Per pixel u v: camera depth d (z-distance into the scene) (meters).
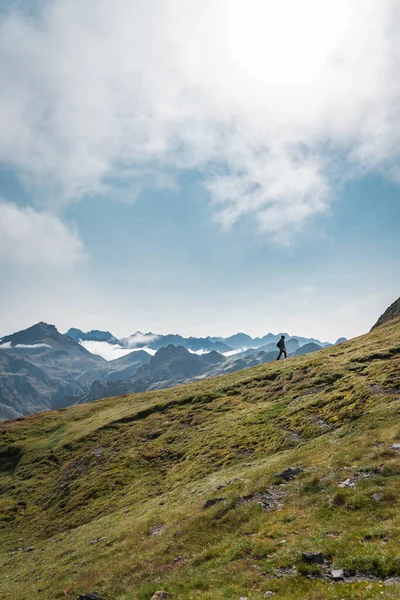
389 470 24.39
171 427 70.06
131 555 27.92
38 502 60.59
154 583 21.33
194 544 24.64
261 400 68.44
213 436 58.03
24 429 101.00
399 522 18.44
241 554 20.67
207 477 43.97
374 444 29.83
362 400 46.38
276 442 46.59
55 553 38.34
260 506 25.78
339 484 24.77
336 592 14.57
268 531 22.09
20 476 73.19
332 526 20.20
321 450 33.91
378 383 49.56
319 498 23.84
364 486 23.20
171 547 25.59
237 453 48.28
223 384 88.25
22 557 41.88
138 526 34.41
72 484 60.50
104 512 47.38
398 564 15.27
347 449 30.50
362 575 15.66
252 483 30.97
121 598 21.09
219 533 24.67
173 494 42.78
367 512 20.58
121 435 74.12
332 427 43.50
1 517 58.00
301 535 20.42
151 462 58.28
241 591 16.91
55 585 28.73
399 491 21.42
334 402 50.31
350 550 17.39
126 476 56.06
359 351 74.12
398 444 28.17
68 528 47.34
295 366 79.56
